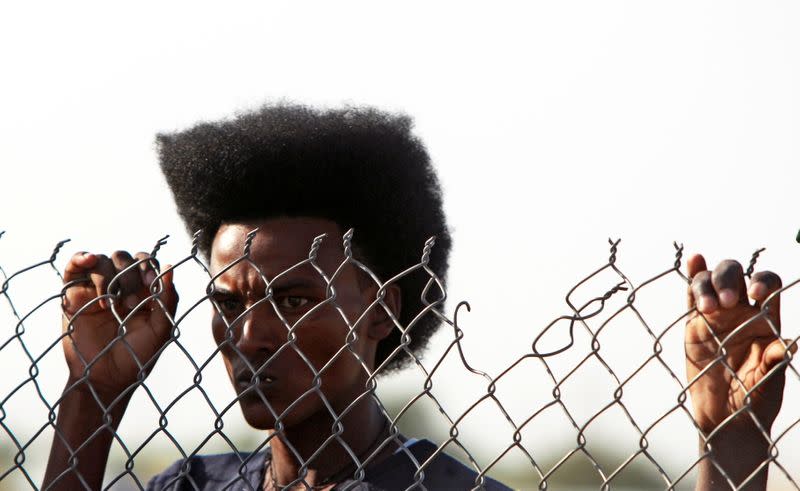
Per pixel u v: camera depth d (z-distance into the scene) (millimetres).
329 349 2455
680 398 1941
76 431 2654
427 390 2029
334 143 2689
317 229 2613
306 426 2584
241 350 2422
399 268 2832
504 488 2596
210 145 2740
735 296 2021
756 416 2104
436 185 3078
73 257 2594
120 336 2365
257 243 2566
